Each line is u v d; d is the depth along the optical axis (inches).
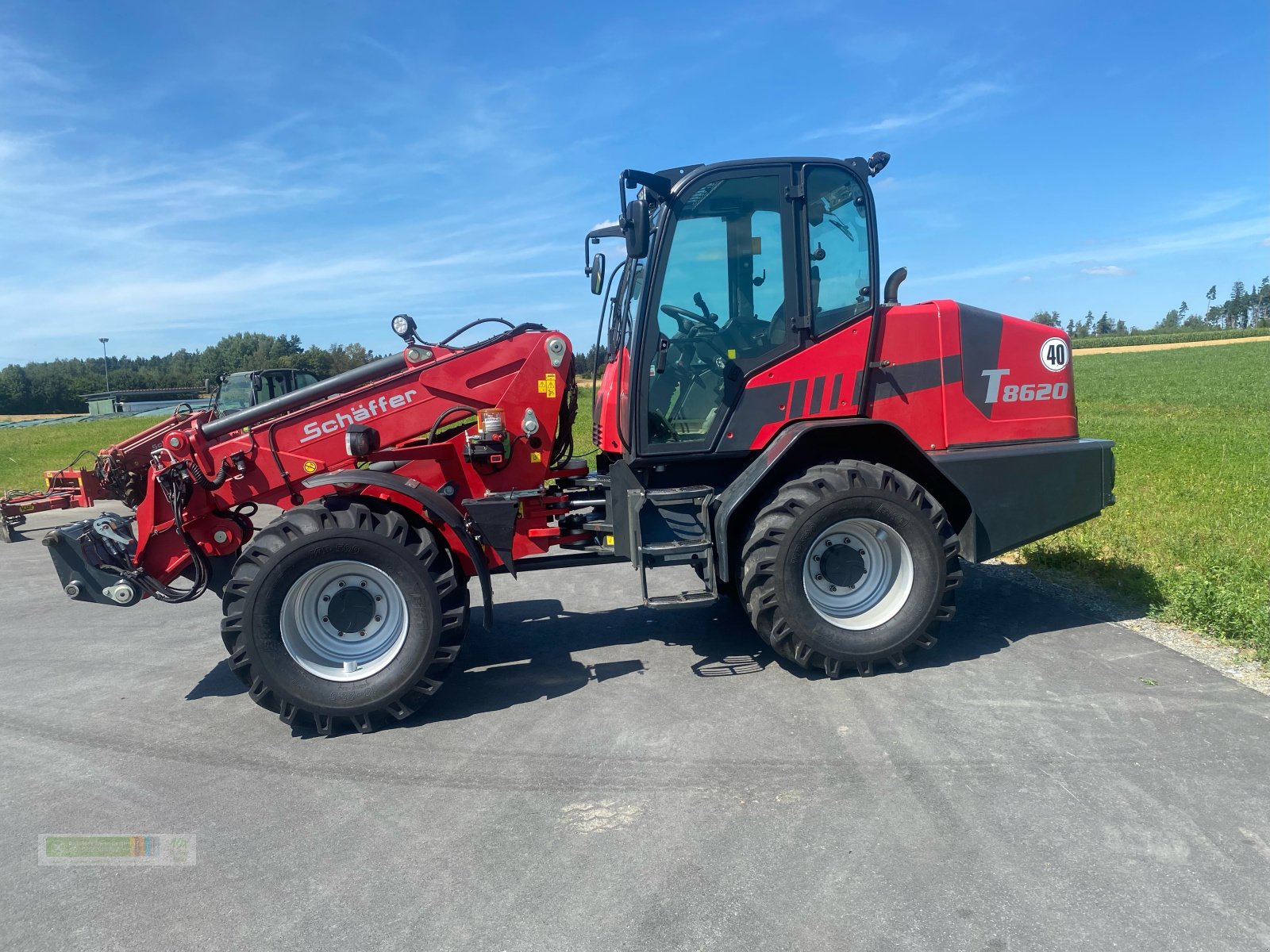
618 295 205.9
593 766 135.2
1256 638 172.7
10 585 292.7
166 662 200.2
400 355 179.9
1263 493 324.8
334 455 173.3
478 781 132.8
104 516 187.2
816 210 175.5
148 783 136.9
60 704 174.1
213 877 108.9
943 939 90.5
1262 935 89.0
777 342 176.4
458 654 158.7
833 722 146.9
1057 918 93.0
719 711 154.6
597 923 96.0
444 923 97.4
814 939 91.4
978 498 179.9
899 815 115.7
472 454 173.2
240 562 153.3
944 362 181.2
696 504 175.3
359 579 159.5
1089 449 186.4
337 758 143.7
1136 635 186.7
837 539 170.4
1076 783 122.0
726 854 108.5
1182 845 105.7
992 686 159.8
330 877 107.7
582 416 558.3
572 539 184.2
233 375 561.9
